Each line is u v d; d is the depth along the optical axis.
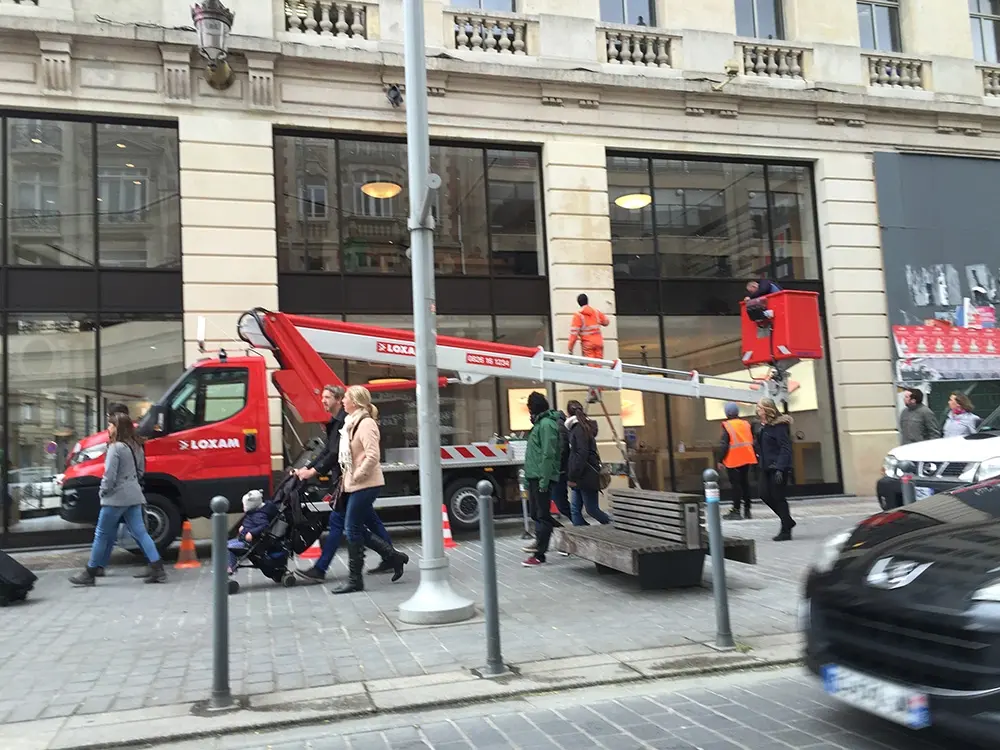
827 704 4.25
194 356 11.52
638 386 10.77
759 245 14.95
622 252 14.08
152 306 11.62
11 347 11.07
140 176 11.82
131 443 8.43
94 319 11.41
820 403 14.95
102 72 11.54
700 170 14.71
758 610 6.38
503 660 5.17
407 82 6.70
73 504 9.12
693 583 7.04
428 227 6.65
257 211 12.02
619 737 3.89
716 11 14.80
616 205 14.15
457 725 4.14
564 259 13.43
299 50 12.27
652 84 14.05
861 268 15.05
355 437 7.44
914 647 3.29
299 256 12.46
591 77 13.69
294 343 9.55
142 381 11.51
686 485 13.73
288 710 4.36
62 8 11.39
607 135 13.91
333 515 8.01
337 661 5.25
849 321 14.84
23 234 11.27
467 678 4.82
